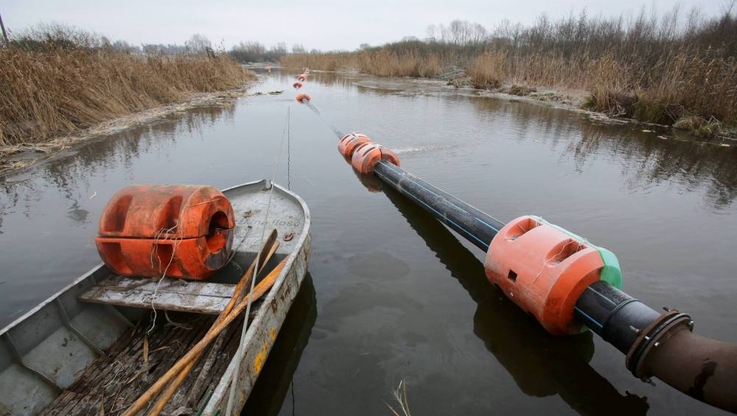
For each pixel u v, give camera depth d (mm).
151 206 3967
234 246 5141
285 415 3256
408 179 7609
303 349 3939
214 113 17359
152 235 3904
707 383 2625
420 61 38781
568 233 3961
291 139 12680
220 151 11180
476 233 5270
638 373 3053
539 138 13203
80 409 3111
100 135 12766
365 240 6105
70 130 12812
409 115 17141
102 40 19156
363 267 5363
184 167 9695
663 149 12188
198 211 4012
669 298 4703
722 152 12016
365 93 25500
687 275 5191
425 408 3309
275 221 5805
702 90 15219
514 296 4031
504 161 10367
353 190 8289
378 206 7469
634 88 18219
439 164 9977
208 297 3859
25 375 3150
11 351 3129
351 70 50188
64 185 8430
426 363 3781
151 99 18500
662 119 16094
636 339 3027
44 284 4938
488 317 4418
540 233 4000
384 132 13727
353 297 4727
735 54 17781
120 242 3902
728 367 2545
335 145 11984
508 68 28531
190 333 3906
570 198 7852
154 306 3738
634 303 3273
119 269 4121
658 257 5648
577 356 3877
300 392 3475
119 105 15852
